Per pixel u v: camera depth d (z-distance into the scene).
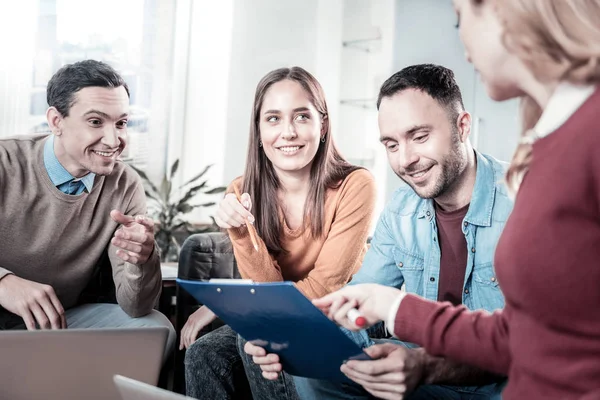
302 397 1.61
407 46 4.45
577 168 0.94
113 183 2.27
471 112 4.33
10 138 2.21
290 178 2.20
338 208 2.19
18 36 3.80
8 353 1.26
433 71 1.68
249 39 4.39
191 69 4.30
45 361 1.28
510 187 1.11
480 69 1.06
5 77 3.79
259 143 2.24
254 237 2.10
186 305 2.39
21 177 2.15
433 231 1.78
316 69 4.60
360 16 4.61
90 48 4.06
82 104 2.08
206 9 4.30
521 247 0.99
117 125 2.16
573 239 0.95
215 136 4.34
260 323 1.32
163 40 4.23
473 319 1.25
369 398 1.55
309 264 2.25
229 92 4.35
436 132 1.66
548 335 1.01
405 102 1.67
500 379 1.49
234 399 1.98
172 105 4.27
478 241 1.70
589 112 0.94
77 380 1.30
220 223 2.10
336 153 2.28
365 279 1.89
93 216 2.23
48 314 1.93
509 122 4.21
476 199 1.70
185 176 4.31
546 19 0.95
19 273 2.17
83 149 2.11
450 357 1.27
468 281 1.72
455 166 1.68
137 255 2.00
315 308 1.18
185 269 2.39
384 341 1.71
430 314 1.27
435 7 4.35
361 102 4.69
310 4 4.57
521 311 1.05
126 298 2.12
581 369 0.98
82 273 2.24
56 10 3.95
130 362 1.32
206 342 2.02
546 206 0.96
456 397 1.54
